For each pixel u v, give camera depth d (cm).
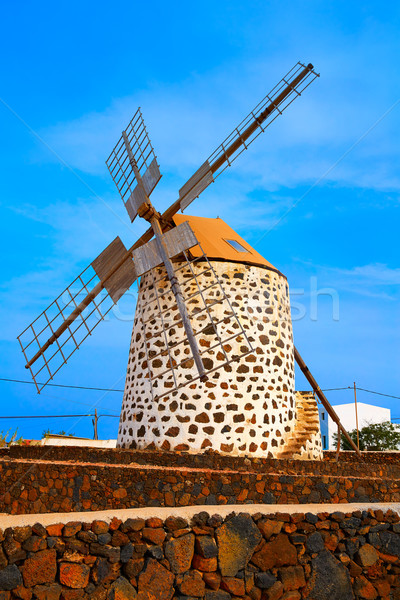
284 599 836
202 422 1404
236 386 1442
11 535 738
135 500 1025
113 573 772
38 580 738
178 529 819
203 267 1518
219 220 1777
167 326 1493
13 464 978
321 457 1555
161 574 791
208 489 1059
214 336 1466
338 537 900
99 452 1251
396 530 930
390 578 905
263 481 1084
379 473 1370
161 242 1470
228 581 817
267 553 851
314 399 1650
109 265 1594
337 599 864
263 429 1440
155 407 1441
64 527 766
